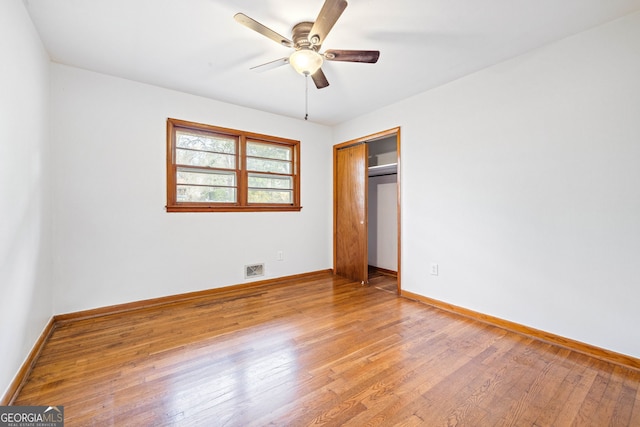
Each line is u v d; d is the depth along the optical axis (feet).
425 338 7.39
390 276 14.32
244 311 9.27
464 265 9.10
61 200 8.19
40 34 6.83
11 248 5.12
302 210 13.70
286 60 6.91
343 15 6.12
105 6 5.88
